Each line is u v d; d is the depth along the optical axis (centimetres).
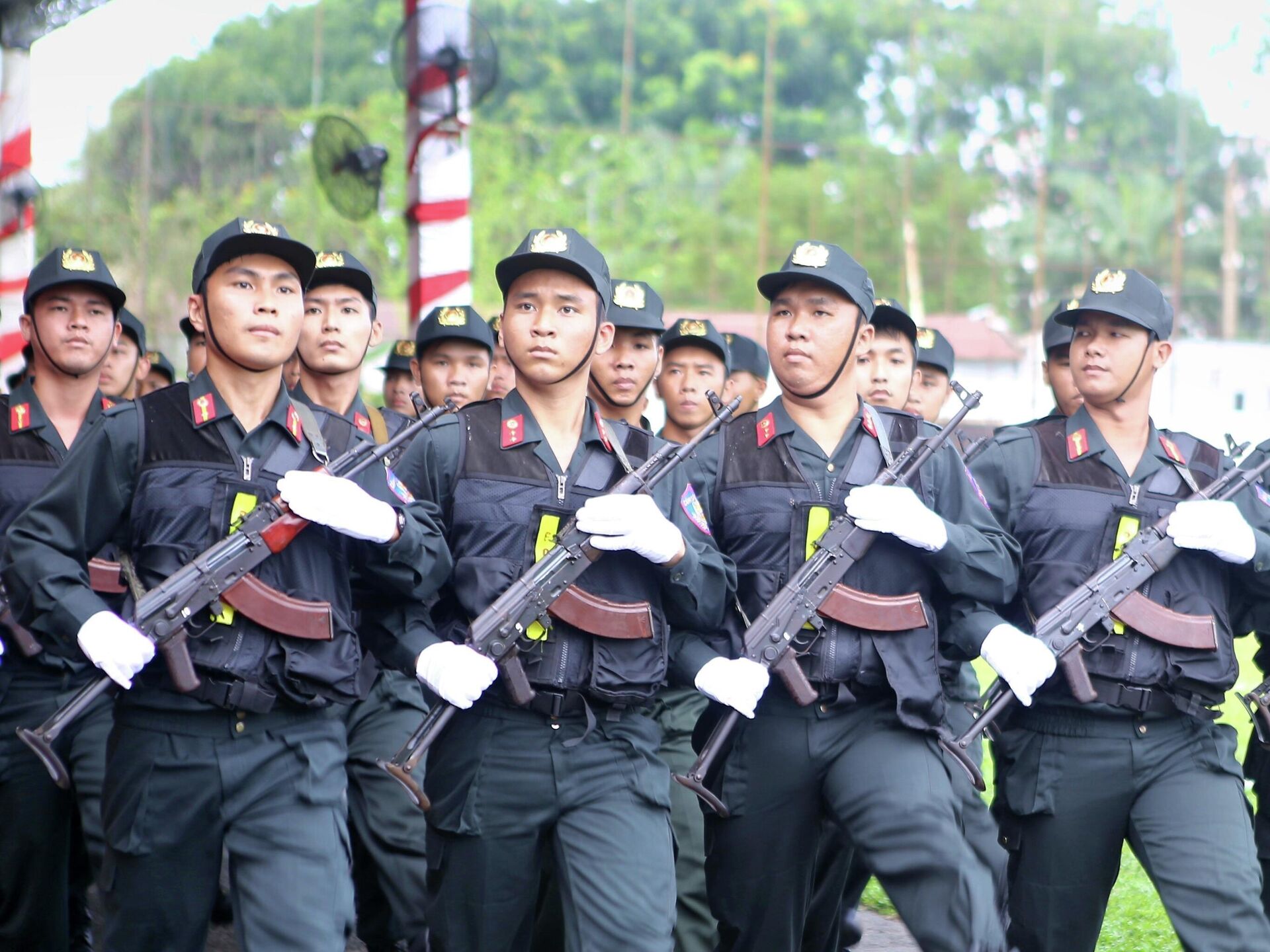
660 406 2300
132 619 604
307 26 7494
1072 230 8162
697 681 677
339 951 604
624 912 624
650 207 7044
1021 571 753
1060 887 723
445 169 1347
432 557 639
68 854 804
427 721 629
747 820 693
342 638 629
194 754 604
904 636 692
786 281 715
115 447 621
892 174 7856
